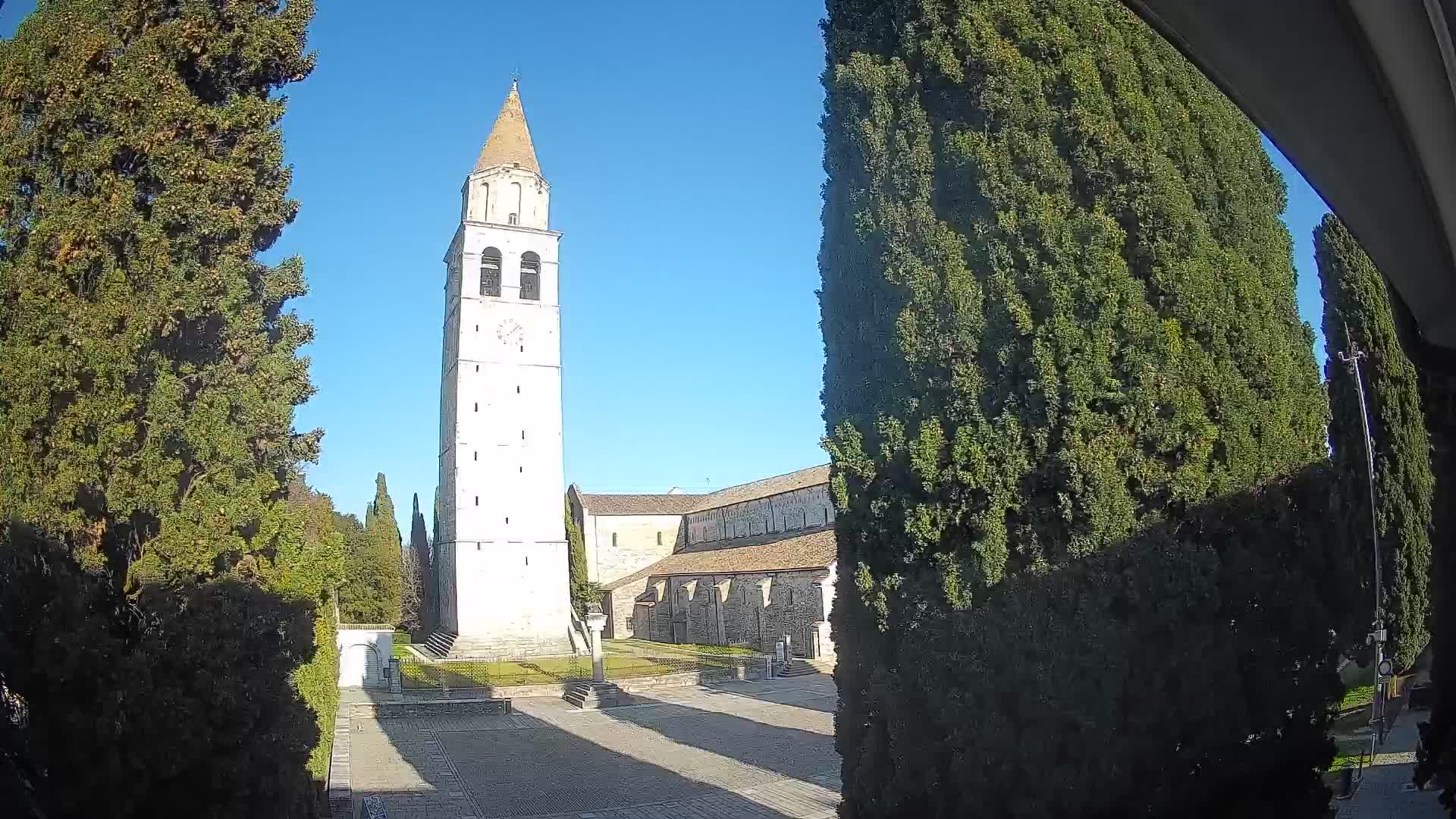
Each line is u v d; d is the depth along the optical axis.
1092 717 6.23
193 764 6.81
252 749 7.12
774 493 63.31
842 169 8.87
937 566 7.36
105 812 6.45
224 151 8.14
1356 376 15.75
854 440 8.30
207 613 7.06
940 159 7.80
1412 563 15.64
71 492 6.47
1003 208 7.32
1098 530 6.54
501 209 54.06
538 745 25.33
